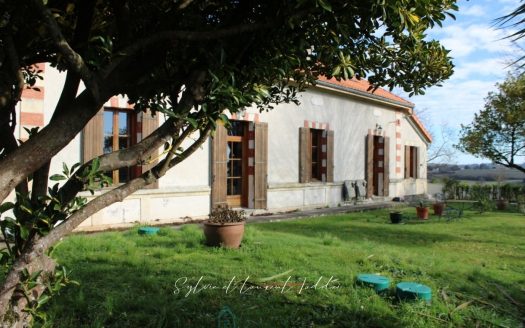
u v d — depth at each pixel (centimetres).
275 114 1538
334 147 1803
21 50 298
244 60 272
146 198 1153
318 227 1216
